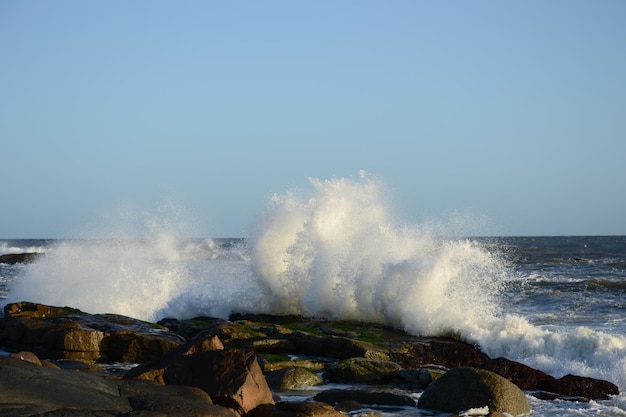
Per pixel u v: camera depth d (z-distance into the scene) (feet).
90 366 47.93
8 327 54.80
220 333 54.49
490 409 36.76
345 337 55.57
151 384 30.96
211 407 27.53
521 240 410.72
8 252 246.47
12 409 24.34
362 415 35.63
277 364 47.11
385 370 44.88
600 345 49.03
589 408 38.93
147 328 54.08
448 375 38.63
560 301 85.25
